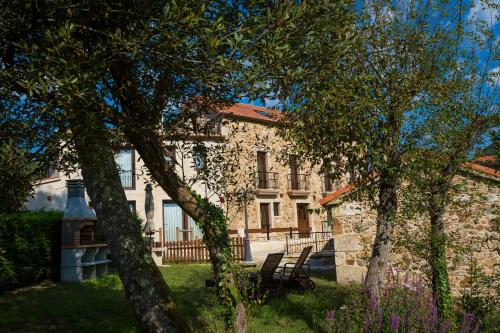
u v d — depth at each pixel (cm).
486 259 830
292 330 582
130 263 470
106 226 479
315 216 2600
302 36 364
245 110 2245
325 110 473
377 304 485
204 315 621
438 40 557
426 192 579
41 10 335
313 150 551
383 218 591
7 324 597
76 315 648
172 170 486
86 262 1009
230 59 313
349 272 1002
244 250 1434
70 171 398
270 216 2372
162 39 329
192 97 486
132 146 476
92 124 316
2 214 383
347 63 534
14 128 326
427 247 625
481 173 686
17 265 859
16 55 361
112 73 402
